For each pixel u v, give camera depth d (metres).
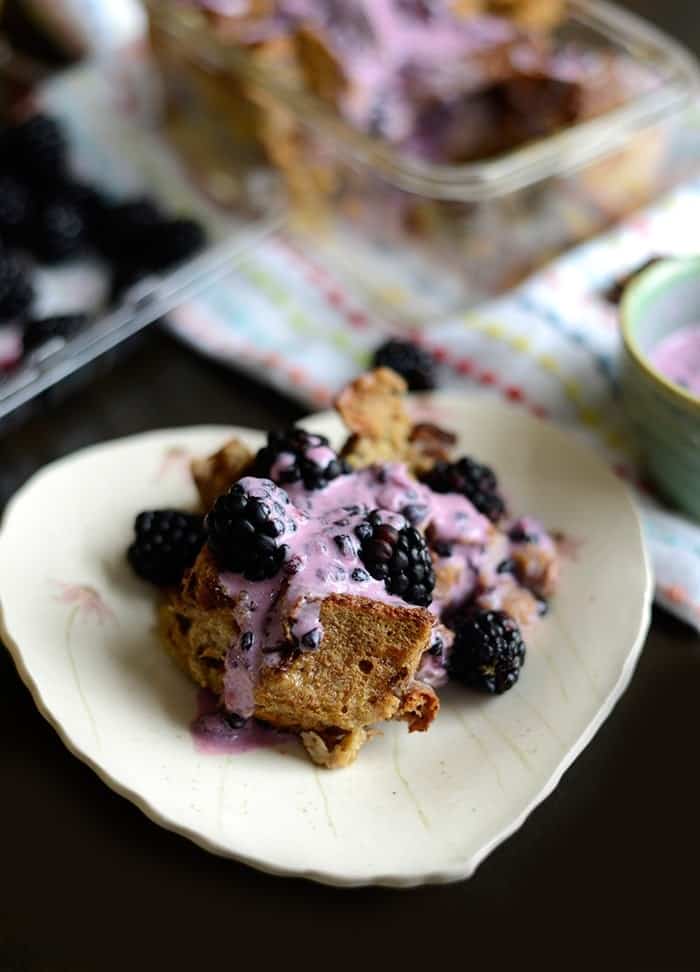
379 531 0.45
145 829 0.44
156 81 0.70
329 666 0.44
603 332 0.59
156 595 0.48
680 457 0.51
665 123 0.66
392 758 0.45
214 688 0.46
